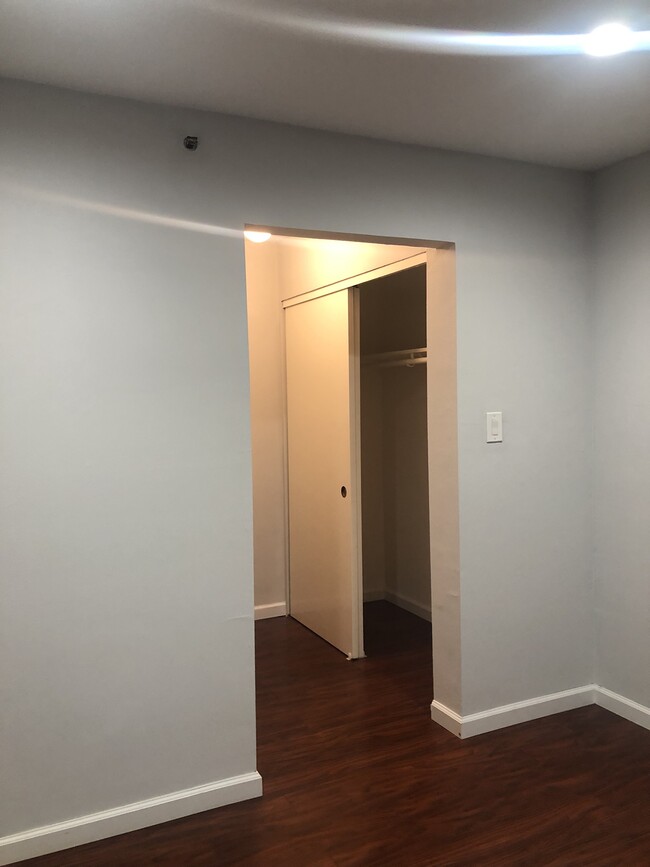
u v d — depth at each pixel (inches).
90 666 85.5
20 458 80.9
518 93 85.1
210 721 92.9
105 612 86.0
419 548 171.6
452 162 106.4
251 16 65.9
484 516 111.3
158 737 89.8
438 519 113.9
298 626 166.7
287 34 69.7
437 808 92.7
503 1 63.6
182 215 88.4
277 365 171.5
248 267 166.9
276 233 98.3
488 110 90.7
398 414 177.2
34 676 82.7
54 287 82.0
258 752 107.7
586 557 122.3
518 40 71.6
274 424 171.9
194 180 88.9
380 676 136.0
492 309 110.7
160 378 87.9
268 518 172.4
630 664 116.9
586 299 120.2
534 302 114.7
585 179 119.0
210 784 93.2
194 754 92.1
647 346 111.0
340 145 97.8
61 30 68.3
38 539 82.1
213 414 91.1
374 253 128.2
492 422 111.1
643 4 64.6
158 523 88.4
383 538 185.0
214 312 90.8
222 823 90.1
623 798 94.5
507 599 114.3
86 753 85.9
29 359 81.0
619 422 116.8
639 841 85.7
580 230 119.0
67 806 85.2
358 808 93.0
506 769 102.0
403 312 173.8
